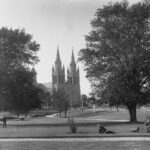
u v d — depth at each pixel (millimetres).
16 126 56844
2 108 68812
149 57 55469
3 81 65688
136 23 56719
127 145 25609
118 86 55125
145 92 57750
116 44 55844
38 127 51375
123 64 55781
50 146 26266
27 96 66000
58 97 135000
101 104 59312
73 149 24141
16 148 25609
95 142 28016
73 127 38000
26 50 69000
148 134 32750
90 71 58281
